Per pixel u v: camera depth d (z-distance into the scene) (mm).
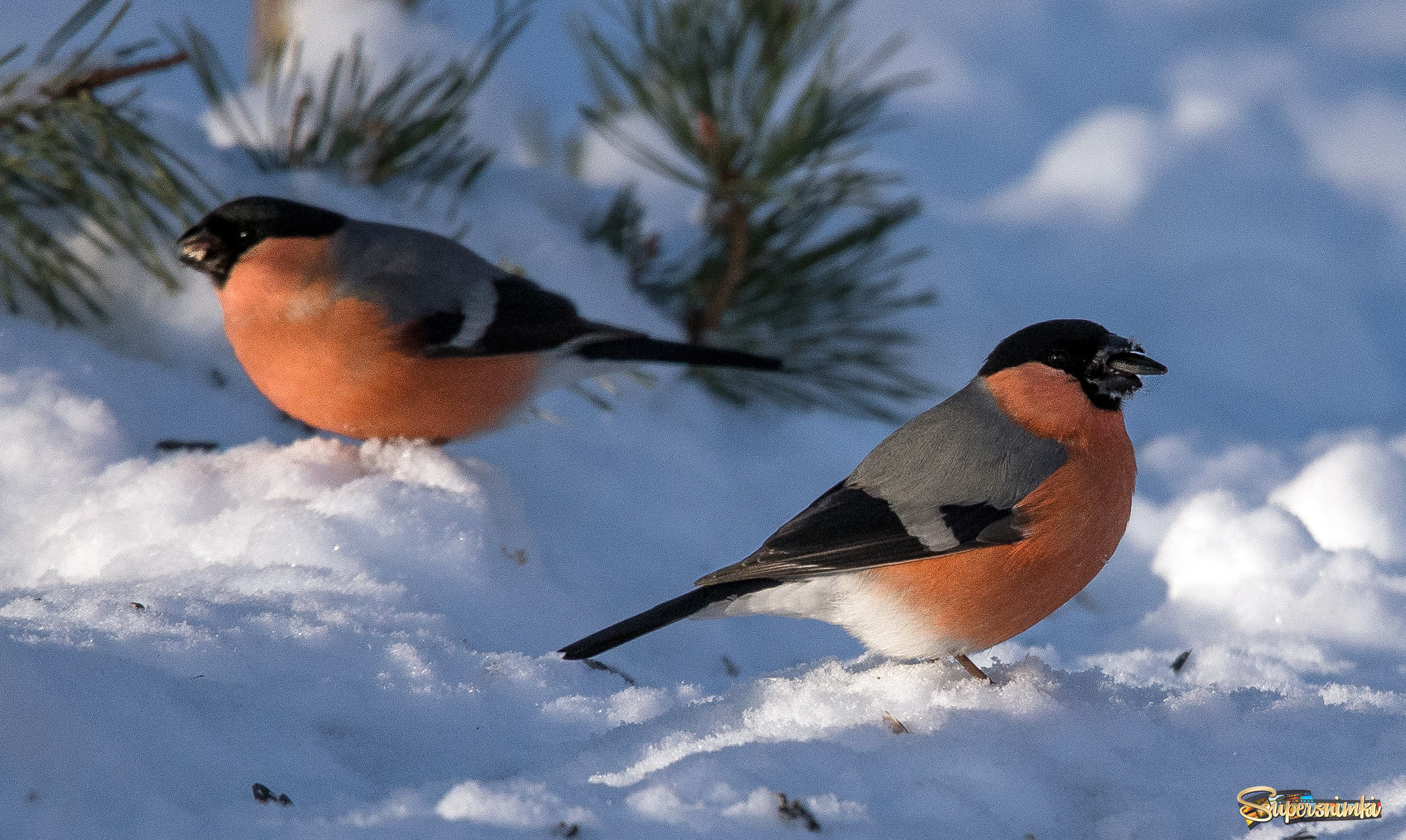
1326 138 18516
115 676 6094
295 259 9031
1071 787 5879
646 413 11789
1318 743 6203
